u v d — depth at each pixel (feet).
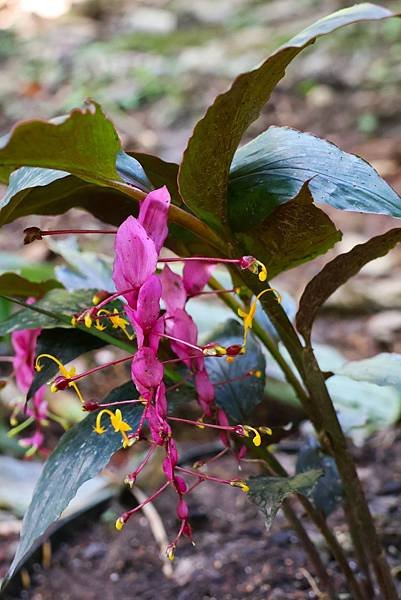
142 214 1.77
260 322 2.32
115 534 3.14
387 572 2.22
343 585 2.74
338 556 2.35
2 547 3.09
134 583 2.92
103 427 1.94
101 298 1.88
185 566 2.94
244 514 3.18
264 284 1.98
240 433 1.82
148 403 1.77
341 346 4.47
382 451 3.52
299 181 1.91
